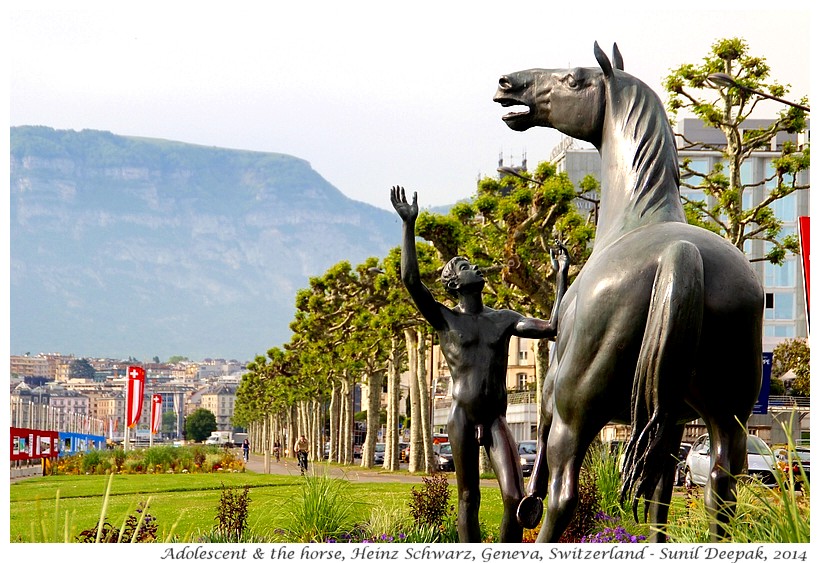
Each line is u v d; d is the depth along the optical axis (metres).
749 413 6.15
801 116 22.78
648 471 5.72
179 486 27.81
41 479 33.62
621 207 6.52
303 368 59.75
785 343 49.56
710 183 23.88
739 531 6.23
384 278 32.28
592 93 6.95
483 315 7.86
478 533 7.92
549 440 6.32
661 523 6.93
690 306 5.62
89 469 40.78
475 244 24.61
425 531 11.80
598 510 11.34
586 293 6.06
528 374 78.12
